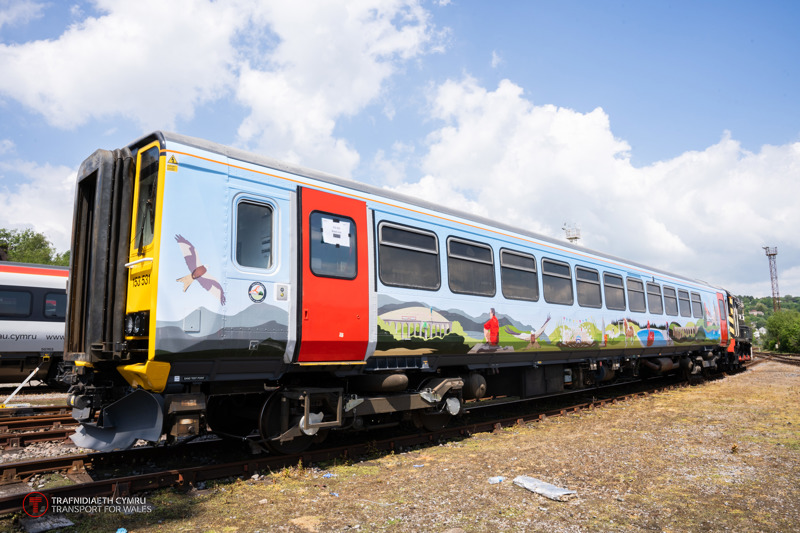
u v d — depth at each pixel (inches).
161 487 201.3
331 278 247.9
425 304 295.3
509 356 367.2
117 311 215.5
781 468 246.1
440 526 168.7
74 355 235.9
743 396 534.0
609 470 239.5
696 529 168.9
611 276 504.7
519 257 381.4
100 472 225.3
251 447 242.7
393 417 310.8
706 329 723.4
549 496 198.1
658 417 397.7
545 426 365.4
